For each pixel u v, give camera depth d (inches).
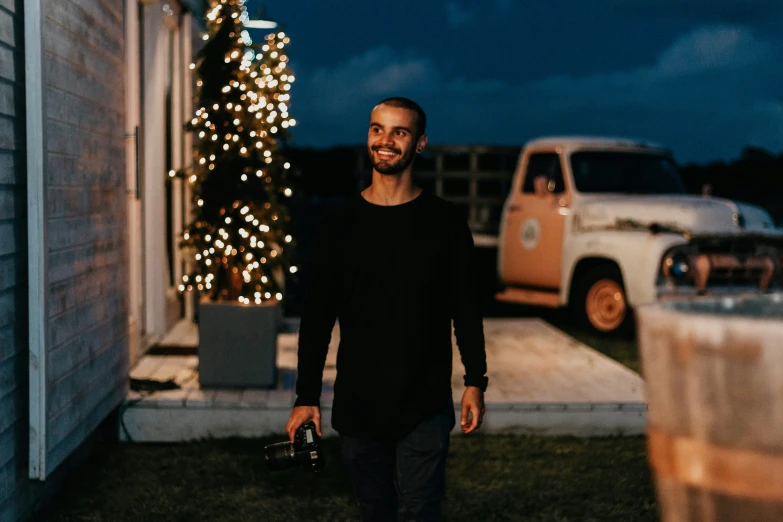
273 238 234.5
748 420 29.6
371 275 108.3
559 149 396.8
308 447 112.8
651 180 397.7
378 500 114.2
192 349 277.1
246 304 220.5
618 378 249.6
